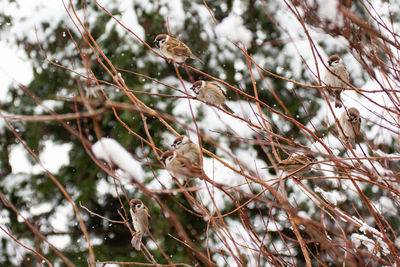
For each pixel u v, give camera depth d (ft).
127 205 28.99
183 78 29.07
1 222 27.63
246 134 26.32
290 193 24.99
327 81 19.29
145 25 28.17
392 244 9.76
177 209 26.08
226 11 29.14
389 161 12.35
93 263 7.67
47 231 28.55
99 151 7.38
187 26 28.58
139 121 26.96
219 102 20.48
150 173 26.61
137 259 26.58
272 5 28.12
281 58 27.40
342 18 7.95
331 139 18.65
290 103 26.40
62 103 28.58
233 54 28.48
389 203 12.47
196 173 8.96
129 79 27.32
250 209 23.75
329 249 8.55
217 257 23.49
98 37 28.32
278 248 22.26
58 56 28.94
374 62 9.53
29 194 28.68
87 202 28.91
